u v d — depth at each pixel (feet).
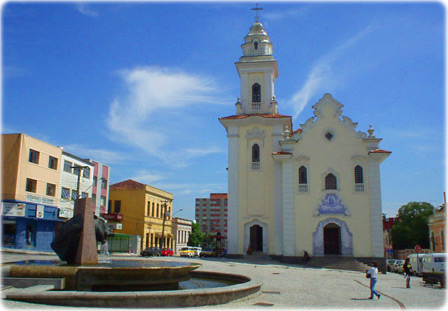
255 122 141.49
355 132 130.00
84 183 171.63
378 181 126.41
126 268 47.26
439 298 58.90
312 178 128.67
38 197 140.26
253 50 153.79
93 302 37.11
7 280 45.32
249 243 135.13
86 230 56.34
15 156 132.16
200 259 130.21
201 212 545.44
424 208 252.83
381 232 123.44
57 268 46.88
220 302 42.68
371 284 55.26
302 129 131.64
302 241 125.59
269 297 50.78
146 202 220.43
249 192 138.00
